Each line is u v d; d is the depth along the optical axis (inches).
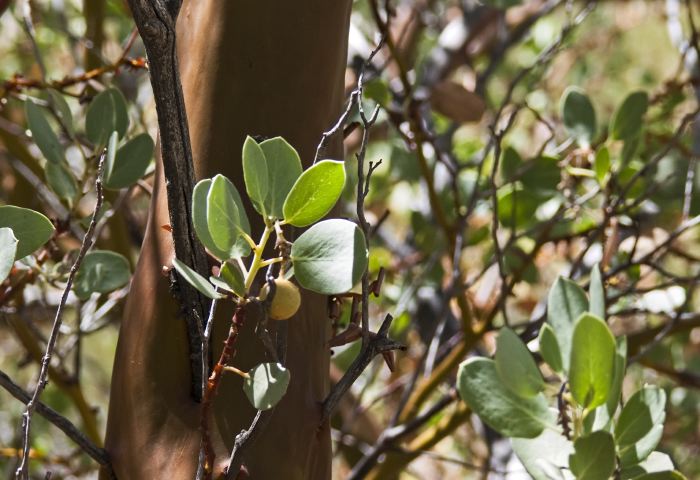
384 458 50.8
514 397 30.5
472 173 58.7
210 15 31.9
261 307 28.4
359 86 30.7
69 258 36.0
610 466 29.6
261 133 31.7
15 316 43.6
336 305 32.1
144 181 39.6
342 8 32.3
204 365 29.8
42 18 56.0
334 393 31.0
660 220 55.4
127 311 32.0
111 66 38.9
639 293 41.9
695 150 49.8
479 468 44.3
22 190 56.1
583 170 41.3
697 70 55.2
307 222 28.8
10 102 53.0
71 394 48.0
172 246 31.6
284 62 31.8
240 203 29.0
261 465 30.7
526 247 55.0
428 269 51.1
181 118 30.0
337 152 32.8
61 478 48.9
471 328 45.8
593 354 29.4
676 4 61.6
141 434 31.3
